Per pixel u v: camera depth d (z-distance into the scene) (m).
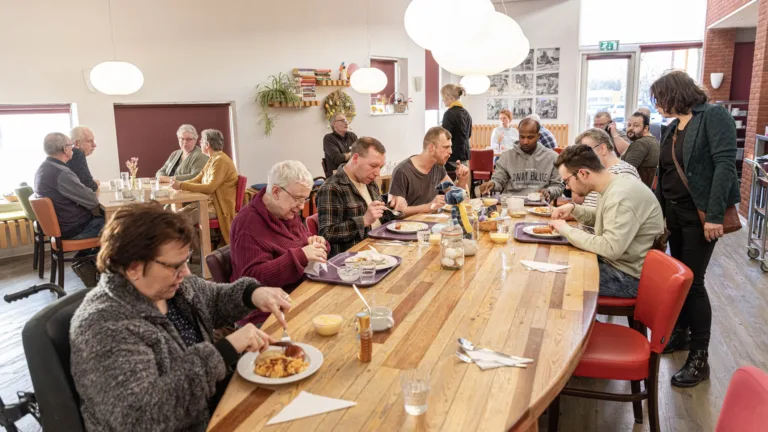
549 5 10.46
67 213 4.37
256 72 7.28
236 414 1.26
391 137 8.93
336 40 8.05
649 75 10.62
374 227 3.38
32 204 4.12
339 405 1.28
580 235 2.64
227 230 5.19
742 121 9.77
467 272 2.30
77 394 1.35
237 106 7.17
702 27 10.15
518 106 11.03
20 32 5.53
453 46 2.71
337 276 2.24
